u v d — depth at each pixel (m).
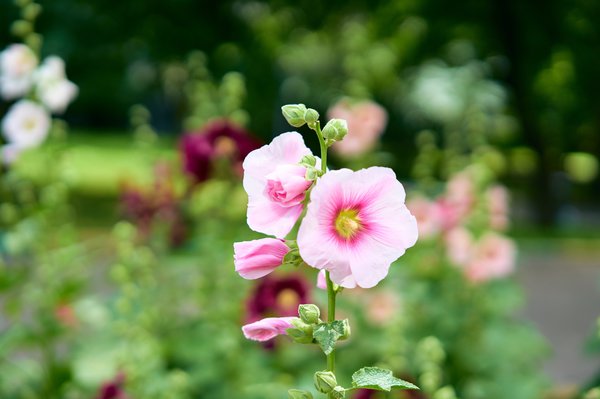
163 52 15.71
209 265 5.21
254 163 1.85
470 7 18.97
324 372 1.86
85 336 5.27
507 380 5.28
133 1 15.18
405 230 1.80
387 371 1.88
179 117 25.59
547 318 11.07
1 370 4.92
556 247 16.64
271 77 17.75
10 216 5.12
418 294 5.72
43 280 4.93
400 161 25.48
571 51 19.48
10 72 5.01
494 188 6.10
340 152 5.81
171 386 4.23
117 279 4.60
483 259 5.77
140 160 6.17
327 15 18.44
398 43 20.06
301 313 1.88
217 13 15.95
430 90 21.58
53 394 4.89
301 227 1.76
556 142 22.94
